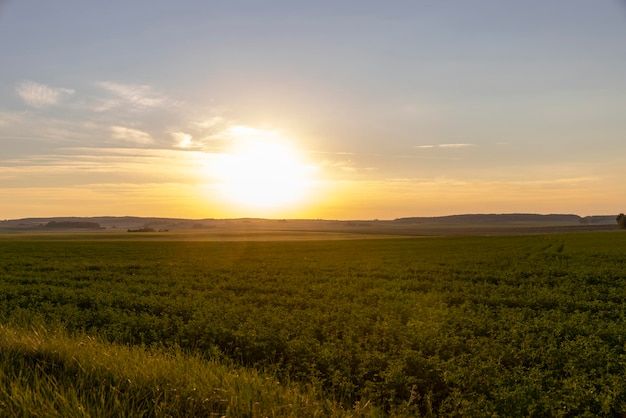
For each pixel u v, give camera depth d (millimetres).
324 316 15312
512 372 10117
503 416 7945
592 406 8445
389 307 17812
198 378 7406
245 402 6426
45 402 6160
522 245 68438
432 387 9117
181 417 6117
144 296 20578
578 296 21016
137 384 6930
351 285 25000
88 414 5723
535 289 23344
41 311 17047
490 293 22344
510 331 13562
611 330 13586
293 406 6426
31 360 7934
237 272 33000
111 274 31109
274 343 11766
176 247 73875
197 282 27328
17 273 31453
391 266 37562
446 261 42031
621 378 9352
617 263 37812
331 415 6695
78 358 8000
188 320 15703
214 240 111625
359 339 12289
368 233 181750
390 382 9148
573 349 11430
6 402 6059
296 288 23844
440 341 12078
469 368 9812
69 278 29203
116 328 13688
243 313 16094
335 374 9203
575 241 76438
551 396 8594
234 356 11477
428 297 20672
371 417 6906
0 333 9141
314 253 58594
